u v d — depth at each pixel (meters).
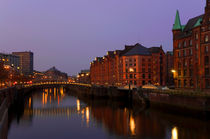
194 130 42.41
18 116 64.19
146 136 40.44
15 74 139.50
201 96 49.72
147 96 77.12
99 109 77.25
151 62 116.19
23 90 110.19
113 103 94.62
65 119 59.00
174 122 50.03
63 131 46.12
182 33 80.75
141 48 121.31
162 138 38.69
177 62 81.00
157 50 119.56
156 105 70.75
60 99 116.62
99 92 117.69
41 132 45.56
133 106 81.69
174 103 60.28
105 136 41.62
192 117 52.47
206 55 65.38
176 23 84.12
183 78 77.31
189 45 75.12
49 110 76.12
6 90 67.00
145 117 58.19
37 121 56.69
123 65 118.50
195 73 70.44
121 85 119.00
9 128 49.19
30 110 76.31
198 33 68.56
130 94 91.31
